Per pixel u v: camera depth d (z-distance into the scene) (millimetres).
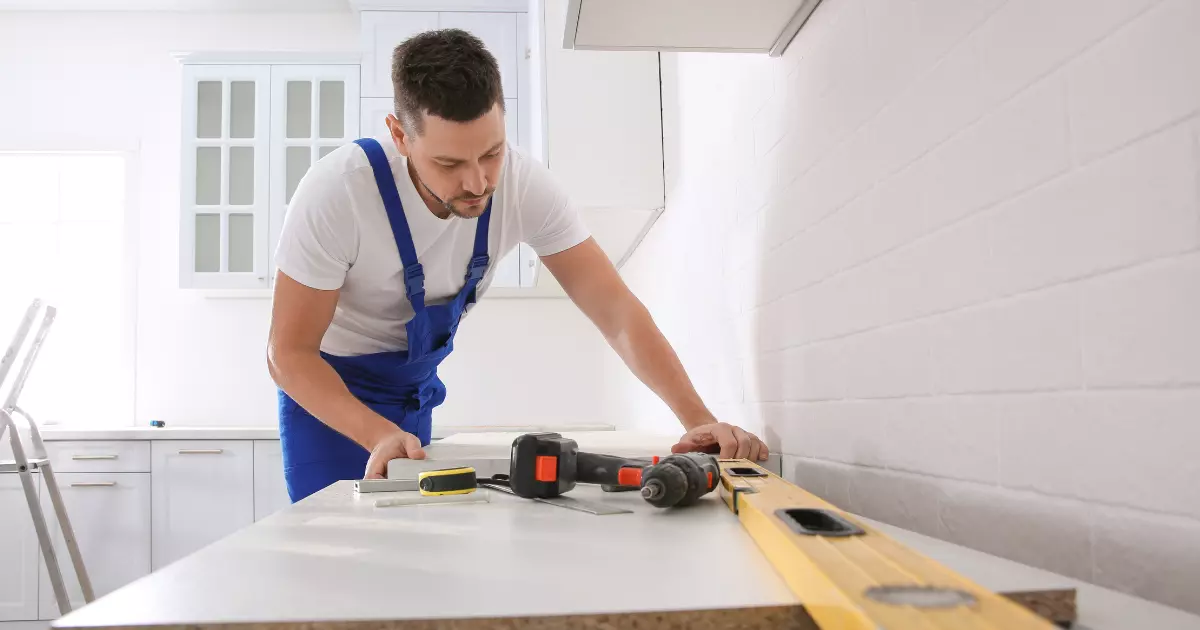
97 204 4156
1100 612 543
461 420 3994
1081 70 721
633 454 1429
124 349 3932
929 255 999
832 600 420
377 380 1907
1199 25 596
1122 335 680
